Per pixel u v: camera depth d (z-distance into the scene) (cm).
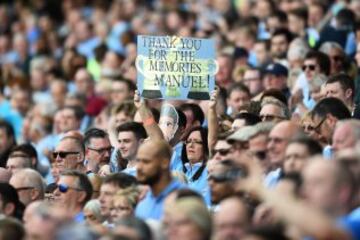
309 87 3953
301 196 2558
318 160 2420
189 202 2589
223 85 4650
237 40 5144
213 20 6041
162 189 2938
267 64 4544
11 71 6116
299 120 3506
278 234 2402
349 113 3212
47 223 2633
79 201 3189
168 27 6000
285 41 4647
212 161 3062
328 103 3216
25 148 3906
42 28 6850
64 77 5812
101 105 5044
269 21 5012
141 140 3484
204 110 4069
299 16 4941
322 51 4119
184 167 3503
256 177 2478
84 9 7081
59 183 3192
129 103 4100
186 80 3509
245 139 3003
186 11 6000
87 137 3703
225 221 2531
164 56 3506
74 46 6159
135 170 3362
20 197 3372
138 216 2853
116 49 5959
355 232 2498
